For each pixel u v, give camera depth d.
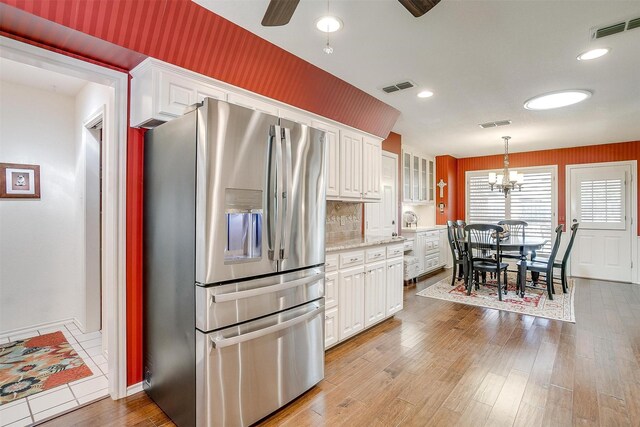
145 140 2.13
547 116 4.07
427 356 2.68
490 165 6.81
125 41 1.82
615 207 5.59
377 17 2.02
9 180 3.00
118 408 1.97
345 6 1.90
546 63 2.64
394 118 4.03
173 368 1.83
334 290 2.76
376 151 3.90
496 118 4.16
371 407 1.99
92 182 3.12
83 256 3.11
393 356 2.68
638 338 3.04
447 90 3.25
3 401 2.03
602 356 2.67
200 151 1.61
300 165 2.03
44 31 1.67
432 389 2.19
